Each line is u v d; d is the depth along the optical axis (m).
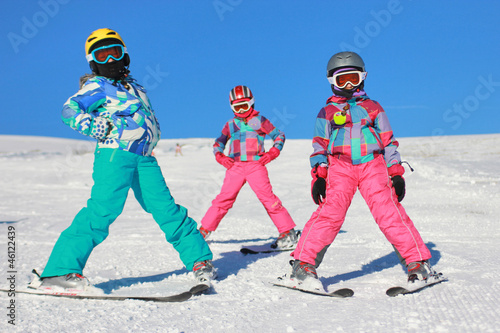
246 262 4.56
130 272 4.18
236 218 7.93
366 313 2.75
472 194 9.31
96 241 3.36
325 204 3.35
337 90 3.49
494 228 6.03
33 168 21.94
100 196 3.31
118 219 8.20
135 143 3.41
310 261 3.34
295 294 3.28
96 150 3.40
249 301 3.12
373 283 3.53
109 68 3.44
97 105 3.36
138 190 3.58
